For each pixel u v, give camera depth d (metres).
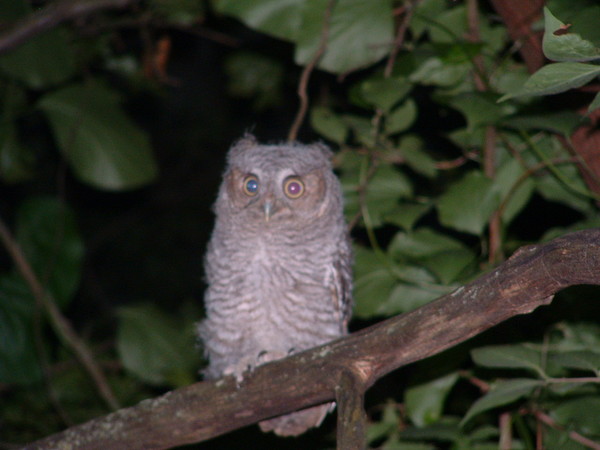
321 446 11.97
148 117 19.94
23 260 11.98
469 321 5.54
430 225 12.29
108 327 17.02
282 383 6.30
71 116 11.22
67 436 6.94
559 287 5.12
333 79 12.40
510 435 8.20
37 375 11.80
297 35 9.20
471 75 8.85
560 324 8.45
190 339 11.91
